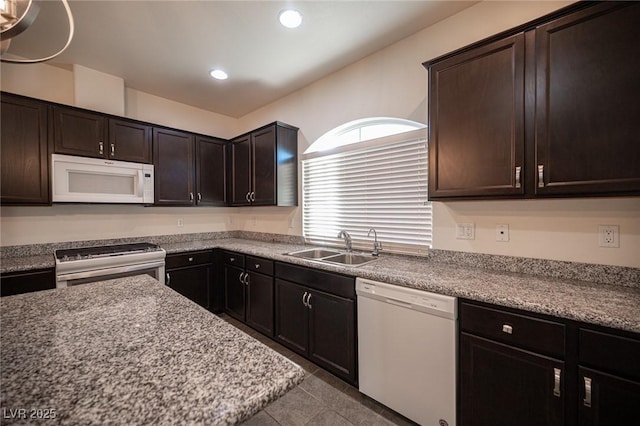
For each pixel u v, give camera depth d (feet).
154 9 5.86
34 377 2.14
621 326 3.23
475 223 6.02
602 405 3.39
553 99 4.23
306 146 9.67
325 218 9.29
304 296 7.10
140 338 2.81
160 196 9.58
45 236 8.21
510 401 4.06
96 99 8.45
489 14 5.73
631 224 4.41
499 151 4.77
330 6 5.84
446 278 5.14
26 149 7.06
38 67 7.98
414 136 6.98
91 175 8.09
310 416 5.41
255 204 10.11
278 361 2.42
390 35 6.86
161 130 9.65
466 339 4.45
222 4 5.74
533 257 5.32
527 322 3.90
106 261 7.49
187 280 9.39
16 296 4.04
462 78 5.17
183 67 8.30
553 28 4.21
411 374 5.04
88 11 5.88
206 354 2.52
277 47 7.30
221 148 11.41
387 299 5.34
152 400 1.91
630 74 3.67
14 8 2.98
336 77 8.57
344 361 6.23
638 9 3.61
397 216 7.49
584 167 4.00
